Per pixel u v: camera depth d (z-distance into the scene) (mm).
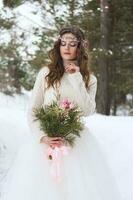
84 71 3887
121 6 14828
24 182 3768
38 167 3777
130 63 15359
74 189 3682
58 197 3670
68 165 3740
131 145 6859
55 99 3793
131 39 15125
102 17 13805
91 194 3701
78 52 3871
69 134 3758
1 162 6238
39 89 3893
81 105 3750
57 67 3859
